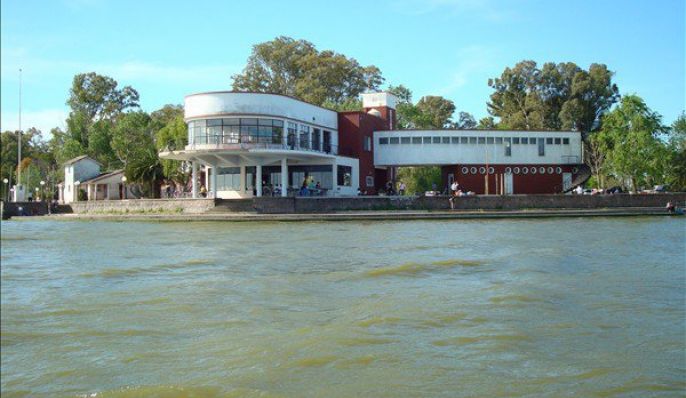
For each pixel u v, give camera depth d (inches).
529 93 3636.8
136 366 395.9
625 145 2421.3
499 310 513.7
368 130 2517.2
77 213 2493.8
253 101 2006.6
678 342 415.2
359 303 554.9
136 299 603.5
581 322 471.2
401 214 1893.5
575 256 884.0
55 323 513.0
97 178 2955.2
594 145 2822.3
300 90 3681.1
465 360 381.4
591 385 335.6
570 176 2576.3
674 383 337.7
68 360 413.4
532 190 2539.4
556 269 752.3
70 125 3838.6
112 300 601.6
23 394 357.1
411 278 696.4
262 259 888.9
